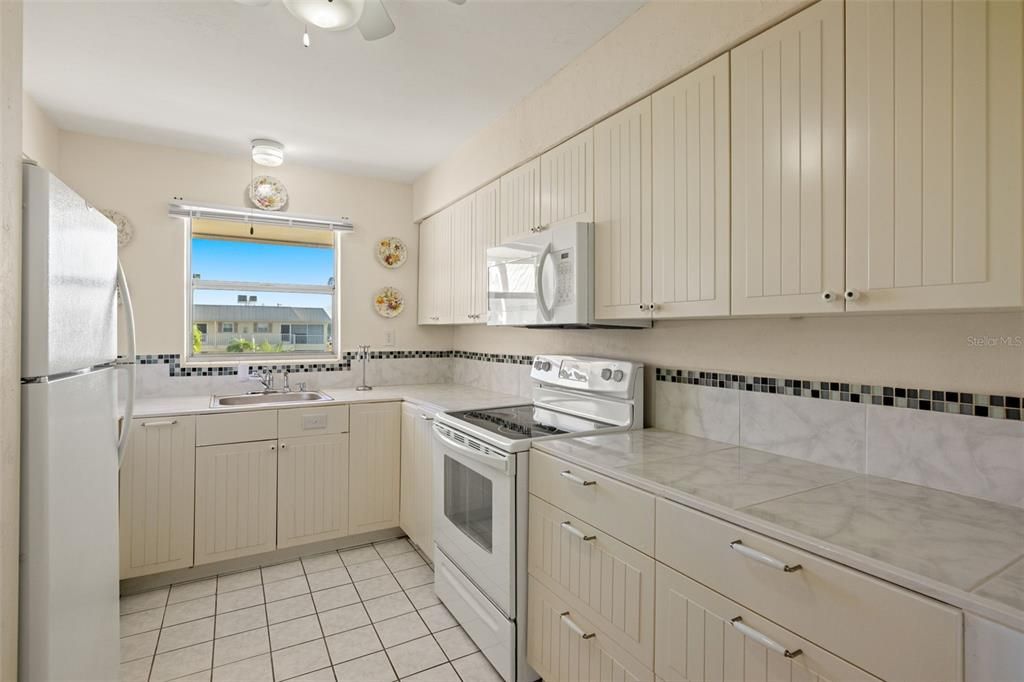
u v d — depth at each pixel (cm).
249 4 170
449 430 232
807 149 127
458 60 211
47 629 108
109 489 153
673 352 207
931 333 132
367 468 310
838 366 152
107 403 151
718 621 116
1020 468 117
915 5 107
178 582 262
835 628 94
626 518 143
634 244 181
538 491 181
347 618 229
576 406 233
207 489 266
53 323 111
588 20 183
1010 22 94
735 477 142
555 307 207
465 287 308
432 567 281
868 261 115
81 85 232
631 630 140
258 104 253
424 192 366
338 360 360
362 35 177
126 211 298
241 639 212
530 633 184
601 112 195
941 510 115
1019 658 72
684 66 160
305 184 349
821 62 124
